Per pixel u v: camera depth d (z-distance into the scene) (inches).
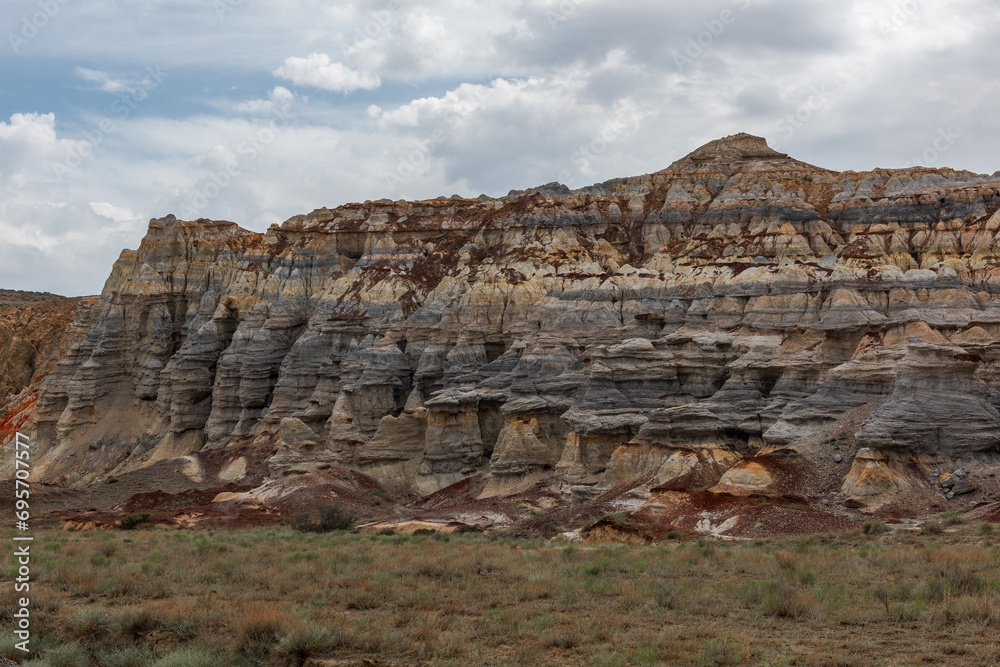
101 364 4933.6
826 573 1279.5
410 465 3671.3
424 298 4370.1
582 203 4709.6
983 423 2534.5
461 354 3924.7
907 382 2598.4
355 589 1185.4
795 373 3048.7
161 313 5032.0
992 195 3548.2
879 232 3558.1
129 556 1565.0
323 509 2701.8
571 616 1027.9
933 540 1712.6
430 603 1096.8
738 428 2982.3
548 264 4178.2
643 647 876.0
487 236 4633.4
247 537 2086.6
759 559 1473.9
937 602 1048.8
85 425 4817.9
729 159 4808.1
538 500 2935.5
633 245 4404.5
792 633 937.5
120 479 3922.2
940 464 2480.3
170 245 5255.9
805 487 2503.7
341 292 4547.2
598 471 3070.9
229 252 5211.6
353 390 3929.6
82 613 984.9
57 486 4109.3
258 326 4650.6
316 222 5123.0
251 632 920.9
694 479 2679.6
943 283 3152.1
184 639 937.5
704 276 3619.6
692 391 3265.3
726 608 1053.2
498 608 1077.1
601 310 3695.9
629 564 1432.1
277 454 3528.5
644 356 3282.5
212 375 4709.6
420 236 4869.6
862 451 2498.8
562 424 3398.1
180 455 4493.1
